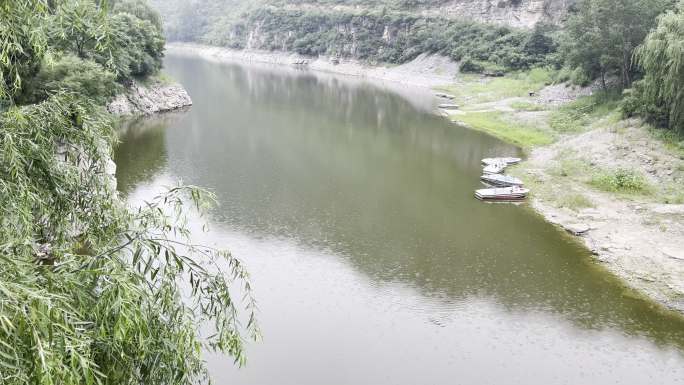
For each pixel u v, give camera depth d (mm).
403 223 33688
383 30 129500
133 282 7168
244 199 36719
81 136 8742
